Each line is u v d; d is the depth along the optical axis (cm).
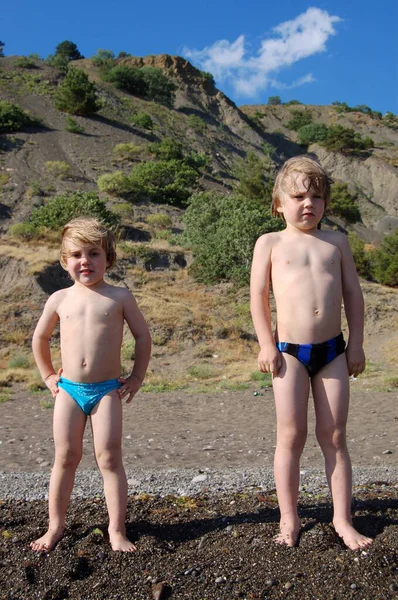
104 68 9650
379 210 8175
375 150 9731
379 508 338
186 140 7812
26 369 1878
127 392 307
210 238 3034
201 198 3519
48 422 1145
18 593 262
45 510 362
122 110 7675
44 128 5972
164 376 1839
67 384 304
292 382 295
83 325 304
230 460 757
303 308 296
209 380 1770
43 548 294
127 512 352
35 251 2792
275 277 307
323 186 306
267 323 306
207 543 296
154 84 9200
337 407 294
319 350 295
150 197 4581
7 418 1196
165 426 1083
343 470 296
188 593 254
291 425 294
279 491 298
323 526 298
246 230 2861
